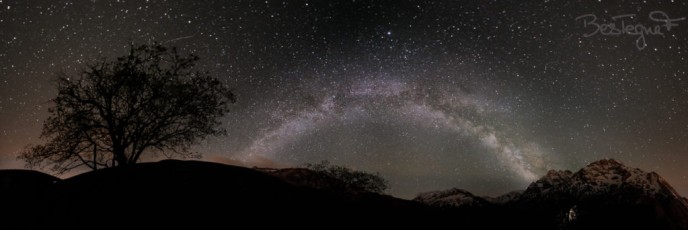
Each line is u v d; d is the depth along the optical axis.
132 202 6.41
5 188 7.49
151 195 6.50
